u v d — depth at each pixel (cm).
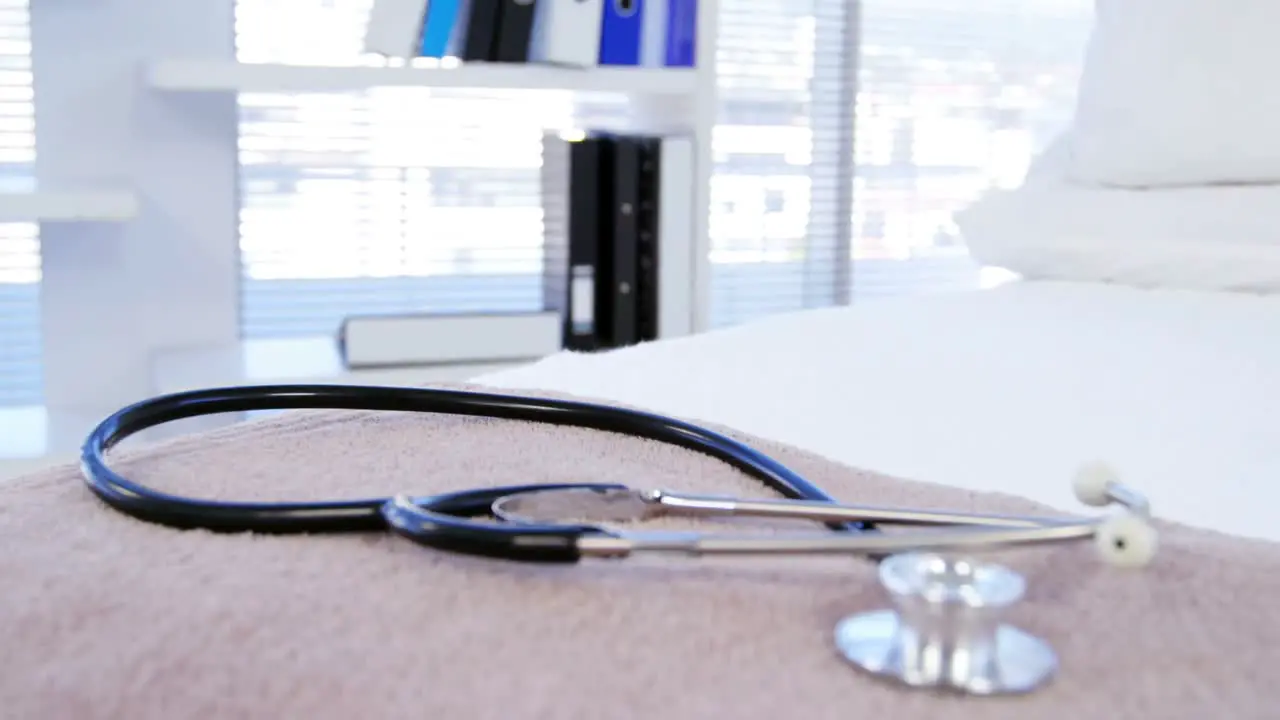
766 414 83
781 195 278
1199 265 124
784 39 274
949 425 79
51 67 204
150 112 211
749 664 35
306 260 231
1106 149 143
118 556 44
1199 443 73
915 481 58
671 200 212
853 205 284
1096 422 77
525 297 248
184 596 40
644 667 35
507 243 247
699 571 43
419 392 63
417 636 37
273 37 222
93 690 34
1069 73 297
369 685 34
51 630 38
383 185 236
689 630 37
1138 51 141
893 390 87
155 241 215
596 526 40
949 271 294
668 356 100
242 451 59
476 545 39
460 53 202
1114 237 132
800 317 117
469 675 34
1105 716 32
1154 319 107
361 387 63
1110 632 37
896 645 35
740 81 272
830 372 93
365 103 232
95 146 209
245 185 225
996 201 149
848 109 280
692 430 61
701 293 216
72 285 212
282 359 204
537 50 206
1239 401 80
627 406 74
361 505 46
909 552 37
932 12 285
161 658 36
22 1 203
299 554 44
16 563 44
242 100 222
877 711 32
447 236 242
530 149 246
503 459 58
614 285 213
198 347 217
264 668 35
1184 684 34
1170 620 38
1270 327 102
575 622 38
